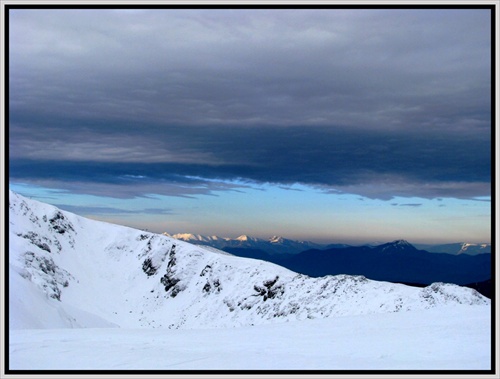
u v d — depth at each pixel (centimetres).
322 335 3491
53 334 3844
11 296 6769
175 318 17700
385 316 4062
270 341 3356
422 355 2736
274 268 16838
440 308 4225
